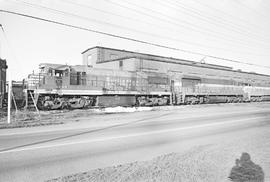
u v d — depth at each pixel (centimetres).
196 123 1341
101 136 927
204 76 3766
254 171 519
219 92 3862
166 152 701
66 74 2162
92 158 628
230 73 5556
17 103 2467
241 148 729
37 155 646
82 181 455
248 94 4528
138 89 2758
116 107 2372
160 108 2488
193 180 462
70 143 793
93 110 2077
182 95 3244
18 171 523
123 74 2680
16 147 729
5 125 1182
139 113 1927
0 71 2133
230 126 1234
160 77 3077
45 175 501
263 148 729
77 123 1294
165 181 455
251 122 1401
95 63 4506
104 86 2464
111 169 532
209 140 875
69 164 575
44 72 2067
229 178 480
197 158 618
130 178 471
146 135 961
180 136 950
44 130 1054
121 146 766
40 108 2016
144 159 624
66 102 2125
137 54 4838
